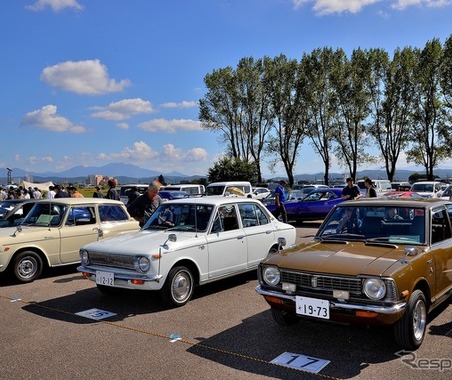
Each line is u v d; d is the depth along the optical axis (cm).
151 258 616
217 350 479
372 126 4412
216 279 708
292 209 1773
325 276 452
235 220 760
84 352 483
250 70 4478
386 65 4234
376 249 503
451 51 3784
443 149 4128
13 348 499
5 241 805
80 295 734
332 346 482
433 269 498
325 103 4350
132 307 655
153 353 475
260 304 657
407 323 445
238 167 4391
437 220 553
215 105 4544
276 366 434
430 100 4125
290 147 4672
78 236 901
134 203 926
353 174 4491
